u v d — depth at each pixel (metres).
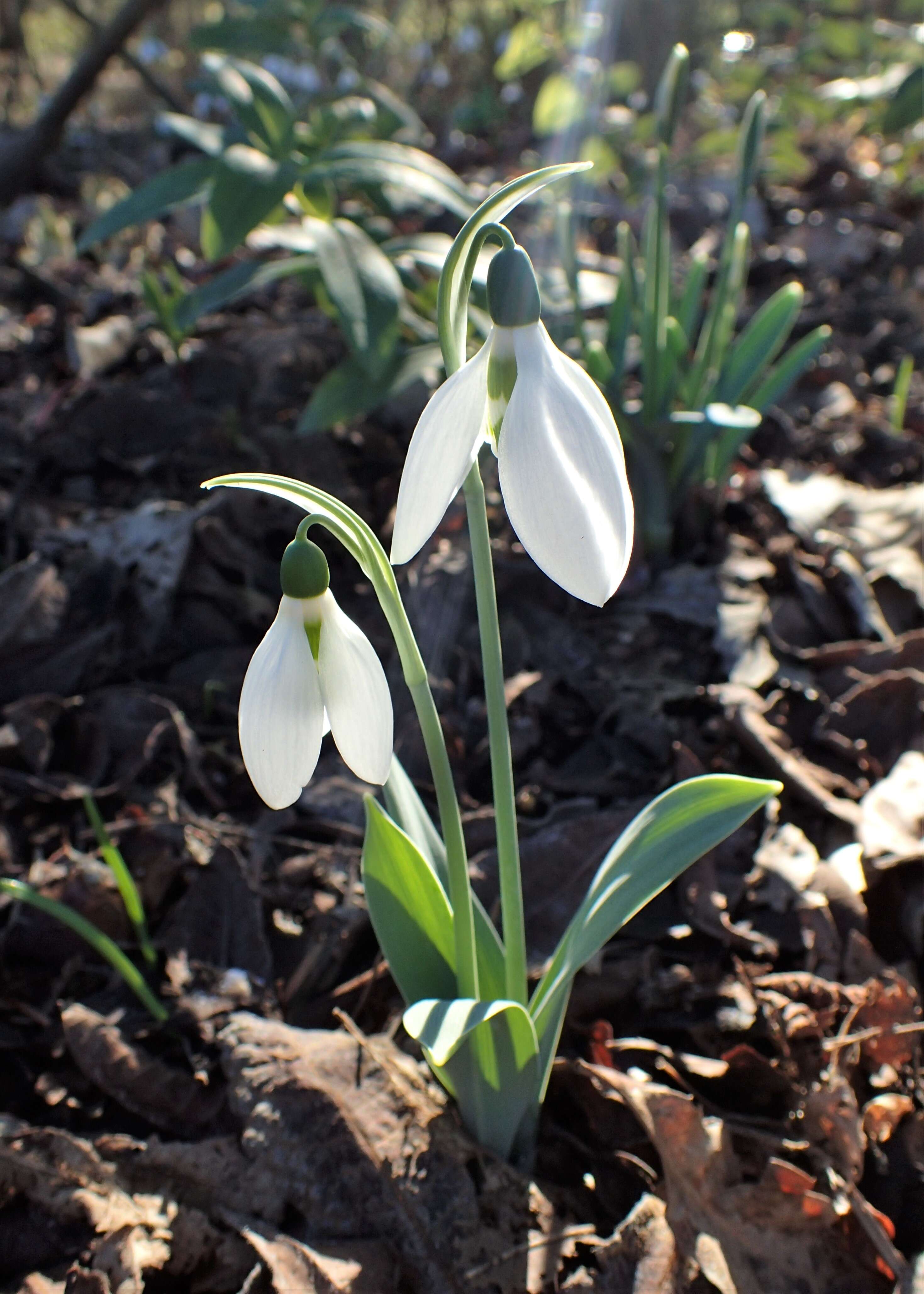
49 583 0.38
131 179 0.96
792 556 0.40
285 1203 0.24
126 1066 0.26
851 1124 0.25
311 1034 0.26
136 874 0.30
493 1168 0.24
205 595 0.39
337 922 0.29
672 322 0.38
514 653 0.37
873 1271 0.23
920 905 0.29
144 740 0.34
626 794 0.32
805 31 1.15
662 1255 0.23
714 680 0.36
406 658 0.20
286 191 0.38
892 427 0.49
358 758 0.19
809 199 0.82
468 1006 0.21
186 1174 0.24
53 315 0.60
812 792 0.31
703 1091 0.26
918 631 0.37
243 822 0.32
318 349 0.50
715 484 0.41
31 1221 0.24
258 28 0.58
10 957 0.28
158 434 0.46
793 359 0.40
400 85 1.33
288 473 0.43
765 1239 0.23
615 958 0.28
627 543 0.18
